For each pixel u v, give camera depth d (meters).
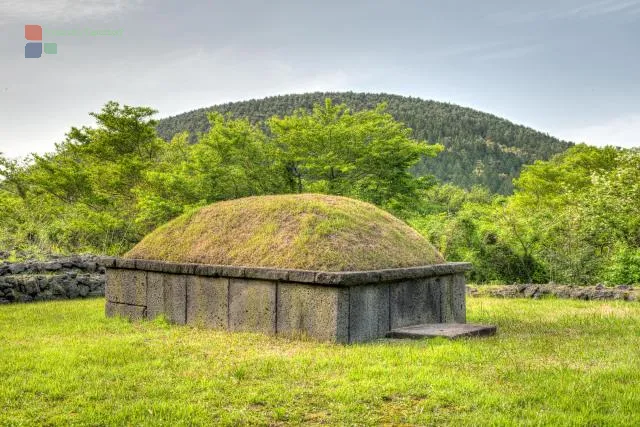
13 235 19.22
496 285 13.78
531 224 15.62
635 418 4.21
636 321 8.59
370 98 123.88
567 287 12.52
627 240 15.25
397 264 8.03
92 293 13.34
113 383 5.31
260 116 96.69
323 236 7.97
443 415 4.40
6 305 11.46
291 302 7.50
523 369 5.55
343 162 19.39
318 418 4.41
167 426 4.22
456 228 16.47
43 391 5.11
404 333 7.41
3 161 27.67
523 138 115.75
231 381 5.32
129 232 23.16
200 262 8.69
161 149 30.39
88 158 28.98
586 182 30.88
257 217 9.05
